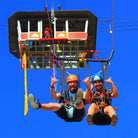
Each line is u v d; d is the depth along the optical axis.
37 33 34.44
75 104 14.99
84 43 34.12
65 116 15.47
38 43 34.88
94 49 37.28
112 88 15.36
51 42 33.81
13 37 36.97
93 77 15.84
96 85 15.73
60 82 15.95
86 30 34.50
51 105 15.15
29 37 34.28
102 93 15.55
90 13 34.81
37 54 34.81
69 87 15.85
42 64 35.31
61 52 34.47
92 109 15.00
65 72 15.94
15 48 37.72
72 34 34.03
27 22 35.75
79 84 15.79
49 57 34.88
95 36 36.56
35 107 14.77
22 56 34.84
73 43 34.44
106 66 15.84
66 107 15.35
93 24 35.84
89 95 15.24
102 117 15.38
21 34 34.53
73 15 34.94
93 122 15.55
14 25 36.06
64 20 35.22
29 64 35.28
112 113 14.84
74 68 34.72
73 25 36.25
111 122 14.85
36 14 34.97
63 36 33.81
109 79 15.45
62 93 15.91
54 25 34.25
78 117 15.42
